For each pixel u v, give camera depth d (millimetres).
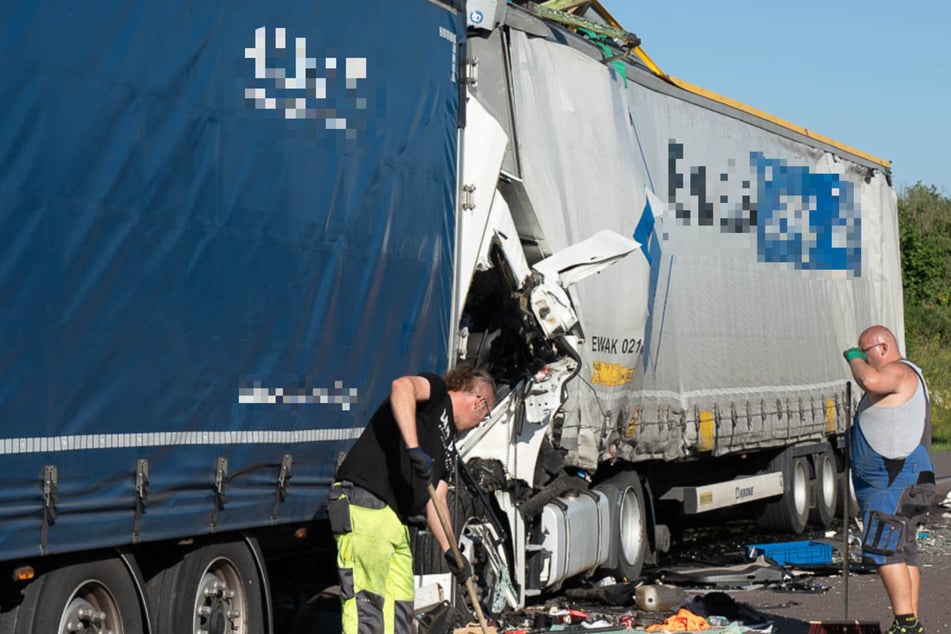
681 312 14000
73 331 6027
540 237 11016
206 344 6965
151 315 6551
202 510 6941
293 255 7738
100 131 6223
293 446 7727
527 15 11547
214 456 7027
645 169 13266
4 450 5605
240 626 7609
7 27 5688
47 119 5895
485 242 10148
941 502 20094
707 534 18750
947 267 58312
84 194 6113
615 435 12281
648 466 14297
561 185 11445
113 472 6270
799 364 17625
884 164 21797
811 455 18688
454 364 9742
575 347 10867
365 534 6930
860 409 9148
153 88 6594
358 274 8422
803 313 17781
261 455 7430
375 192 8609
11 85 5691
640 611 11000
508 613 10352
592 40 12867
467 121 10023
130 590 6680
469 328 10672
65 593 6219
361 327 8461
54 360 5910
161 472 6609
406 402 6766
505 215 10523
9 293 5652
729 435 15250
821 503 18828
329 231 8094
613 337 12078
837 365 19109
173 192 6727
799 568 13695
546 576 10898
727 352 15227
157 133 6621
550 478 11062
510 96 11008
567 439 11297
